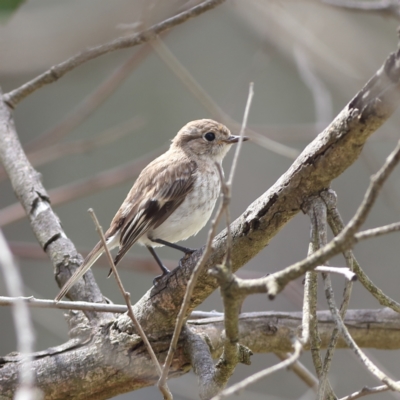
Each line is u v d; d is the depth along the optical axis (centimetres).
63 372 735
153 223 978
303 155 604
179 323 554
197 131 1079
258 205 645
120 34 1125
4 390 723
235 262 683
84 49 1043
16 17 1134
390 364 1599
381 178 424
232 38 2005
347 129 561
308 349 572
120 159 1864
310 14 1546
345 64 1584
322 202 609
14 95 1003
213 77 1983
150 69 1950
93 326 770
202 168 1038
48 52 1123
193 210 1005
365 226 1772
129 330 741
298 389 1563
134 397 1462
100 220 1817
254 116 1930
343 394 1534
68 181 1828
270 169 1873
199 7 899
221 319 779
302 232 1792
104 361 734
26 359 508
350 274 478
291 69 1759
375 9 1123
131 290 1739
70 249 848
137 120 1742
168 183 1000
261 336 817
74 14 1152
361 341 852
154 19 1148
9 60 1117
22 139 1822
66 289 777
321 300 1596
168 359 579
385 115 538
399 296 1697
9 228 1697
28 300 652
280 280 464
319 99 1349
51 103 1870
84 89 1889
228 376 616
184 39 2002
